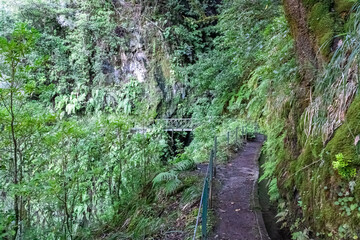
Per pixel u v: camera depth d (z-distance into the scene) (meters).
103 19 18.66
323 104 2.49
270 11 6.21
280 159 3.79
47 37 17.95
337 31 2.69
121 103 18.86
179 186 5.11
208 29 18.30
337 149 2.10
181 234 3.48
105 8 18.83
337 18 2.78
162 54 19.16
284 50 4.02
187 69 16.20
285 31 4.07
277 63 4.38
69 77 19.08
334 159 2.11
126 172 7.29
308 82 3.00
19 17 17.02
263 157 7.23
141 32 19.19
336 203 2.03
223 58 11.48
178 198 4.80
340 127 2.21
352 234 1.86
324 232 2.17
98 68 19.45
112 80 19.80
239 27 7.39
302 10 3.03
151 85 19.11
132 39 19.45
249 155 8.21
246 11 6.68
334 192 2.11
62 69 18.73
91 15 18.78
